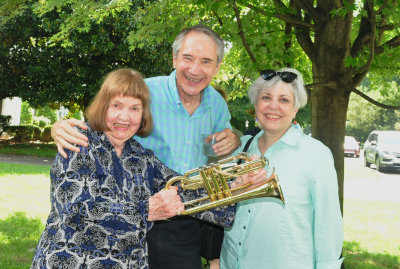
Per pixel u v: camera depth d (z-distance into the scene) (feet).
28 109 103.35
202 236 7.72
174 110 7.77
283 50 15.19
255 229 6.76
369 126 155.84
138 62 50.65
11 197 26.21
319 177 6.57
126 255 5.64
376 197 36.35
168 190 5.94
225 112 8.59
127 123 5.91
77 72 51.90
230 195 6.03
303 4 14.07
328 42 13.99
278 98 6.78
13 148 61.57
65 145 5.60
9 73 53.88
